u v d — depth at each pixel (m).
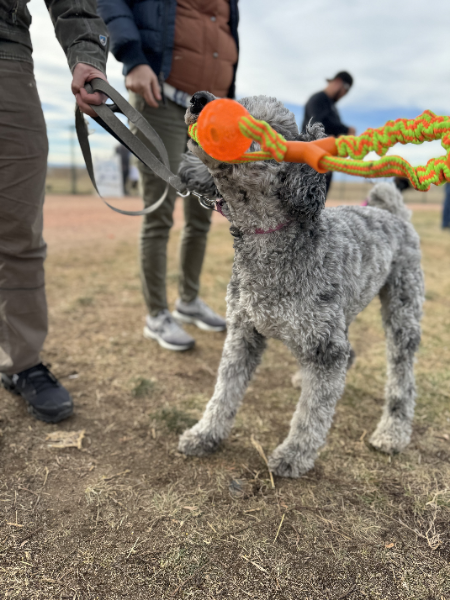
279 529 1.55
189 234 3.12
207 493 1.72
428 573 1.40
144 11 2.42
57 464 1.83
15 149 1.77
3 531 1.48
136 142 1.81
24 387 2.13
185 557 1.42
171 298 3.97
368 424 2.27
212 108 1.08
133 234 7.42
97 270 4.79
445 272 5.30
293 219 1.62
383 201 2.37
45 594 1.27
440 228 8.87
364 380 2.71
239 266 1.74
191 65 2.54
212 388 2.54
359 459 1.98
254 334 1.89
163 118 2.59
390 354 2.21
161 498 1.67
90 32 1.80
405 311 2.18
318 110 4.72
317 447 1.82
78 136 1.91
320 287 1.67
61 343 2.97
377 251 2.00
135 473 1.81
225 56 2.66
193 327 3.42
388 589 1.34
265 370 2.81
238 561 1.42
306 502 1.70
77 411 2.23
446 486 1.81
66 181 16.67
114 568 1.37
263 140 1.01
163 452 1.96
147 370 2.70
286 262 1.64
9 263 1.95
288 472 1.82
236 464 1.91
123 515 1.58
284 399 2.47
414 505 1.70
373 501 1.71
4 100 1.70
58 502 1.62
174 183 1.92
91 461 1.87
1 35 1.66
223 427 1.95
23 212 1.87
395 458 2.00
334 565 1.42
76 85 1.75
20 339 2.07
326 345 1.70
